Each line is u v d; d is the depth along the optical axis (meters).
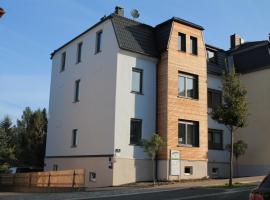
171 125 24.89
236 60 31.81
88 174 25.84
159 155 24.78
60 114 31.12
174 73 25.75
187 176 25.03
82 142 27.34
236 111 19.89
